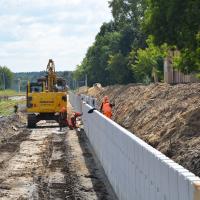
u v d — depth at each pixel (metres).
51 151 33.25
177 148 21.52
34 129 52.41
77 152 32.41
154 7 46.81
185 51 47.47
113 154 20.53
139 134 31.78
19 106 104.31
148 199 12.46
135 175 14.62
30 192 20.47
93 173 24.58
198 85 34.97
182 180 8.99
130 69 143.25
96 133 30.80
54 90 62.59
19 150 33.88
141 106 40.34
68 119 54.44
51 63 62.03
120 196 18.25
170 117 28.86
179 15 44.53
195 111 24.34
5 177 23.81
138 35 157.50
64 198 19.20
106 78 182.12
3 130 47.91
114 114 54.19
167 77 83.56
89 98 79.00
